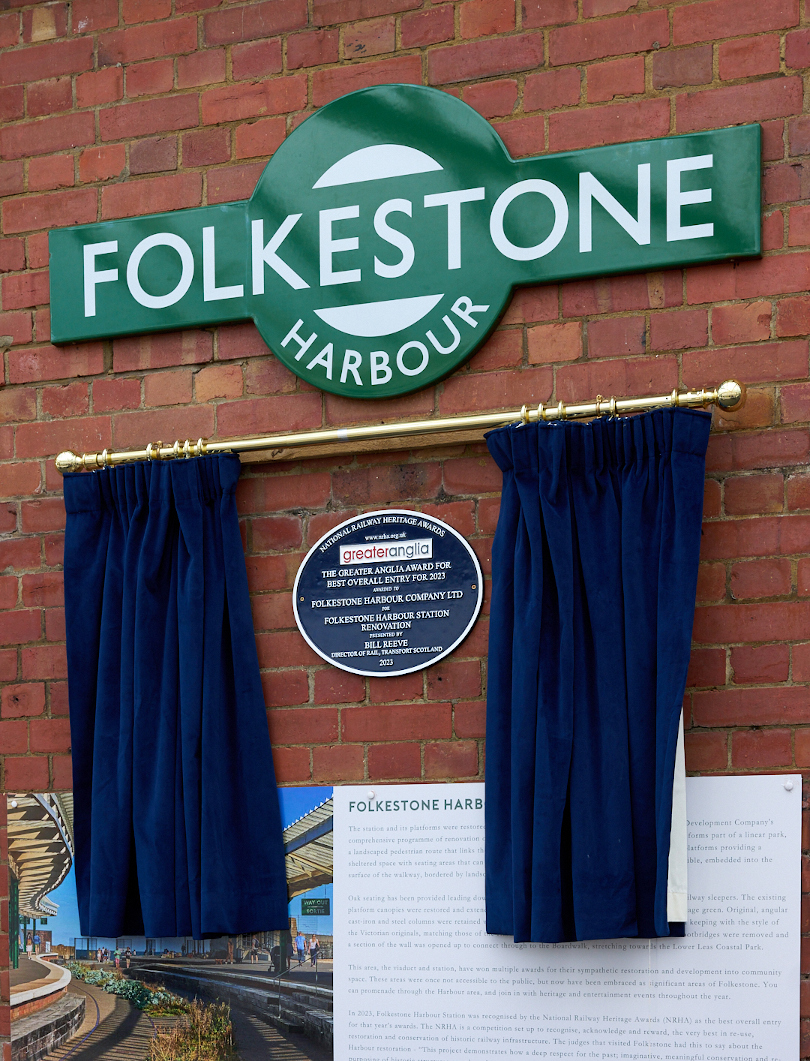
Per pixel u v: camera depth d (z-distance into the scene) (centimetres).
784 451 262
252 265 297
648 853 251
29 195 319
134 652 286
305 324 291
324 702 284
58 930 293
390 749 278
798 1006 247
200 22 311
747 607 260
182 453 292
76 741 291
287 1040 275
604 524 262
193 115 309
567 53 283
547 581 263
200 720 280
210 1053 280
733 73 272
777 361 264
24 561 309
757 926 250
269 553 292
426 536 281
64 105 319
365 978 271
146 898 276
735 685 258
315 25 302
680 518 254
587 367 275
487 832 261
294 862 280
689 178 269
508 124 285
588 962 258
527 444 265
